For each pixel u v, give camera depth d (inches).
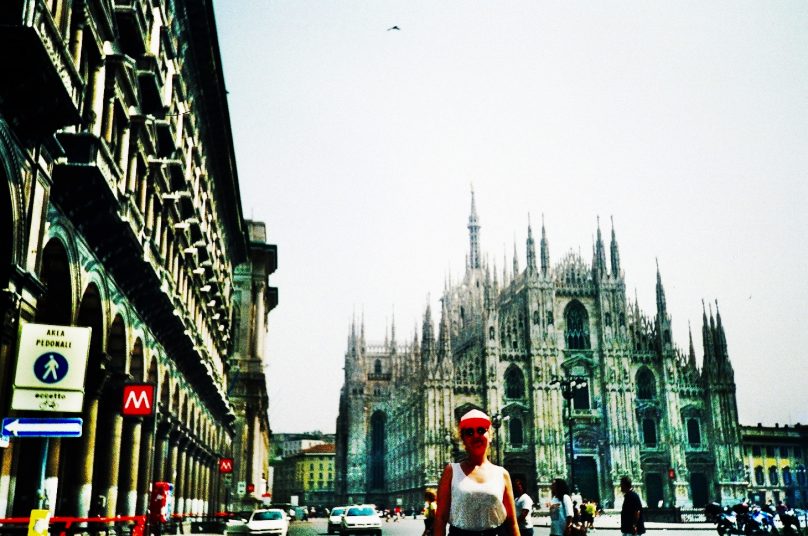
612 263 4397.1
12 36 653.3
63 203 895.7
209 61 1861.5
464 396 4156.0
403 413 5059.1
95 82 979.9
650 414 4220.0
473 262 5900.6
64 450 1098.1
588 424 4141.2
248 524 1658.5
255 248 3619.6
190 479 2042.3
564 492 749.3
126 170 1131.9
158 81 1252.5
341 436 6373.0
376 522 2054.6
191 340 1717.5
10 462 754.2
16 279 726.5
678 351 4296.3
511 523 305.4
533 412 4074.8
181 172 1566.2
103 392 1210.0
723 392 4168.3
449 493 305.1
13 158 722.8
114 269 1119.0
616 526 2410.2
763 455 4579.2
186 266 1798.7
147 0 1283.2
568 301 4350.4
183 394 1862.7
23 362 678.5
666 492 4084.6
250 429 3346.5
